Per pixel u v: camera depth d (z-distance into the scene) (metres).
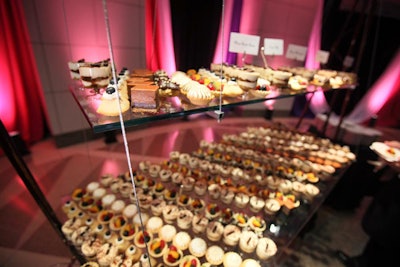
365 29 2.91
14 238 2.36
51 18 3.58
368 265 2.39
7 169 3.54
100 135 4.46
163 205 2.05
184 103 1.42
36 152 4.03
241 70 1.82
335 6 5.37
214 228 1.84
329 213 3.13
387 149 2.45
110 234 1.85
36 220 2.59
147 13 3.53
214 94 1.57
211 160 2.80
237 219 1.95
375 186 3.24
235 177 2.48
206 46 4.67
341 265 2.43
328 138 3.80
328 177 2.60
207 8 4.34
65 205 2.17
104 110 1.09
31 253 2.21
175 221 1.96
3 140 1.27
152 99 1.17
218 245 1.79
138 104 1.17
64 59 3.91
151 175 2.54
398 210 2.35
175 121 5.40
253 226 1.89
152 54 3.56
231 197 2.15
